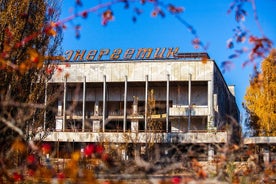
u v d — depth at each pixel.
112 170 8.45
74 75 67.38
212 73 64.44
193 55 66.50
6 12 17.80
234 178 12.70
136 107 65.94
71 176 7.37
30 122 20.64
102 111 71.75
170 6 7.14
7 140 10.91
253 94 49.56
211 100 63.97
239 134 13.53
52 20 20.42
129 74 66.69
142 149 40.62
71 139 57.38
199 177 8.33
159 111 70.56
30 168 9.26
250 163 14.16
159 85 69.75
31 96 20.55
